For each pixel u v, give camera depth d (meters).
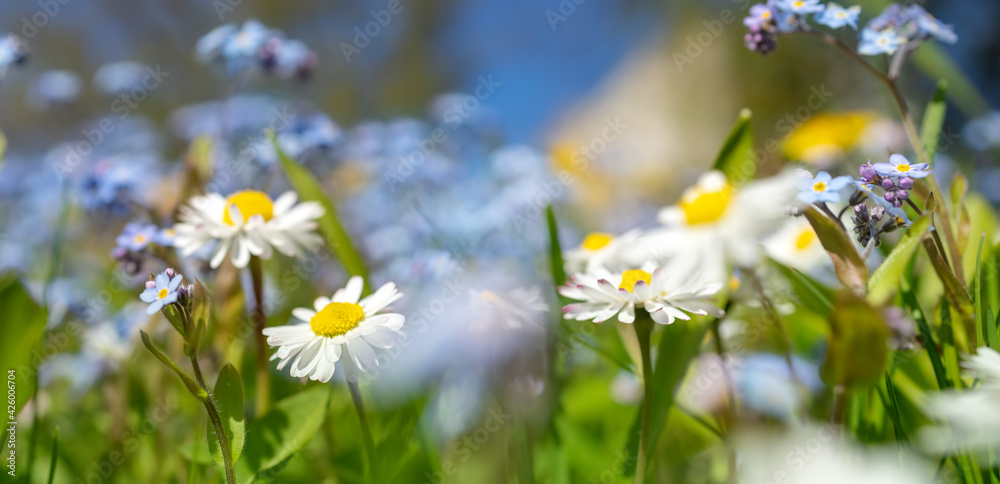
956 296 0.21
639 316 0.21
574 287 0.22
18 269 0.45
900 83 0.67
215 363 0.26
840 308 0.19
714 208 0.25
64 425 0.30
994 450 0.20
